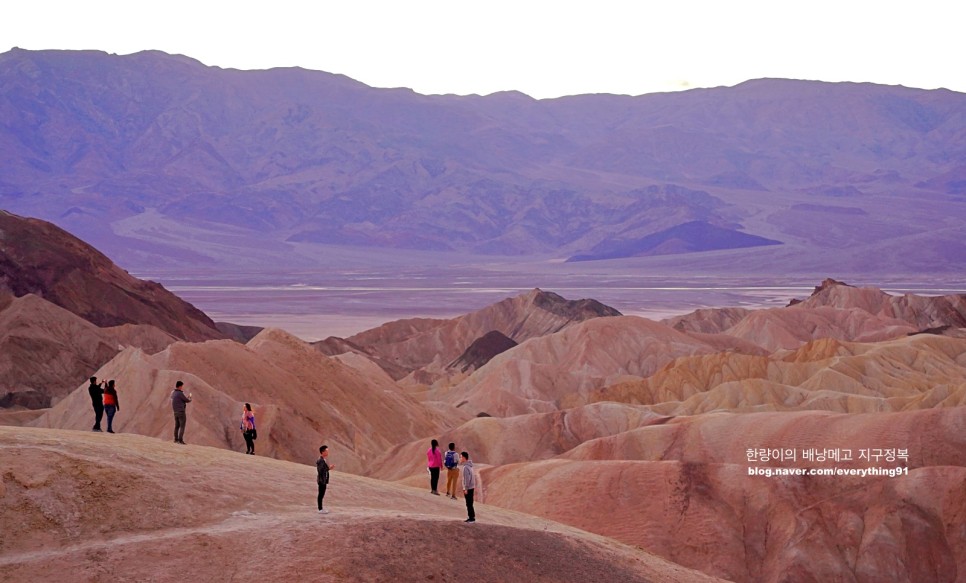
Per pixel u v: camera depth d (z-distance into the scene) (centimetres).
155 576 2350
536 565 2777
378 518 2797
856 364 11888
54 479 2639
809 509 6266
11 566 2316
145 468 2897
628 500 6481
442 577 2550
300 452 7406
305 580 2394
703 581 3325
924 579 5838
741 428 7250
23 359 10944
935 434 6681
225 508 2797
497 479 6938
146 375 7275
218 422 7112
